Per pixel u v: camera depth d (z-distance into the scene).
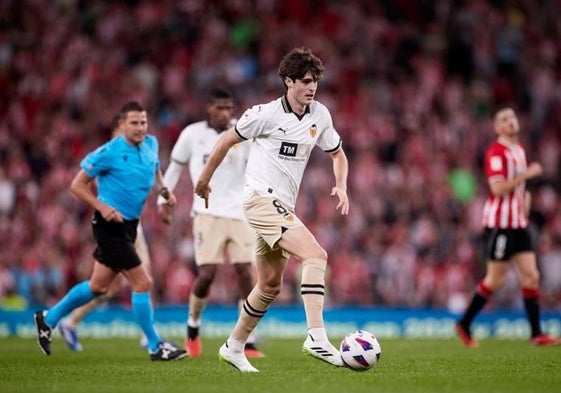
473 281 68.06
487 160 41.75
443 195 74.69
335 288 66.62
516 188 41.56
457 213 73.31
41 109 82.75
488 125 84.44
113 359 33.88
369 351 25.12
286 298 64.38
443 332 56.47
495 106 88.81
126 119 32.94
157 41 89.31
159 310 55.62
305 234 25.19
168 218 36.88
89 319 54.72
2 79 85.56
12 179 73.25
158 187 36.22
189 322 36.56
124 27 90.31
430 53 92.56
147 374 26.72
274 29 91.62
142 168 33.31
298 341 47.22
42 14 90.81
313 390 22.19
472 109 87.44
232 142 26.16
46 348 33.97
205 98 83.75
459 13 96.31
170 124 80.69
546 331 56.00
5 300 61.41
